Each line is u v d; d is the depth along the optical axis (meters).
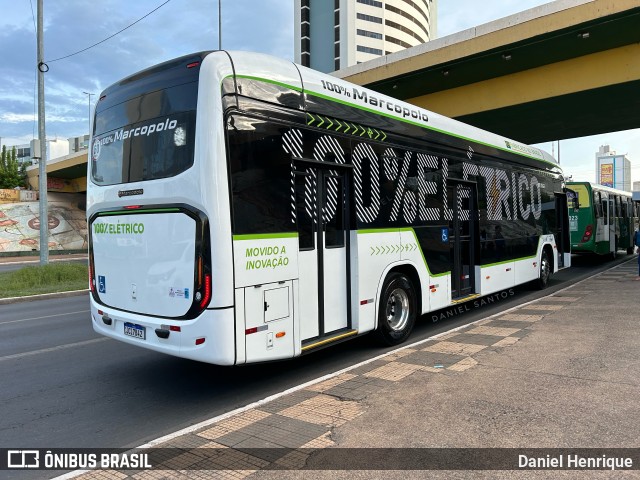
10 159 47.19
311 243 5.77
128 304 5.61
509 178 10.64
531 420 4.18
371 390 5.04
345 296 6.34
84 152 36.81
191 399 5.37
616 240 21.88
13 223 40.47
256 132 5.14
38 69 17.75
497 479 3.29
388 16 93.50
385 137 7.00
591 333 7.23
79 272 18.14
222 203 4.77
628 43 14.09
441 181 8.26
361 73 17.61
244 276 4.91
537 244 11.98
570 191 17.48
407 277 7.51
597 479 3.25
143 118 5.43
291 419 4.37
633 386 4.93
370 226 6.64
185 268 4.93
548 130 21.39
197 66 4.96
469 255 9.23
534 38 13.70
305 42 94.19
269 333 5.14
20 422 4.78
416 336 7.94
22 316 11.32
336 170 6.21
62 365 6.77
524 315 8.88
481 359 6.04
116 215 5.72
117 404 5.25
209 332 4.75
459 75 16.62
